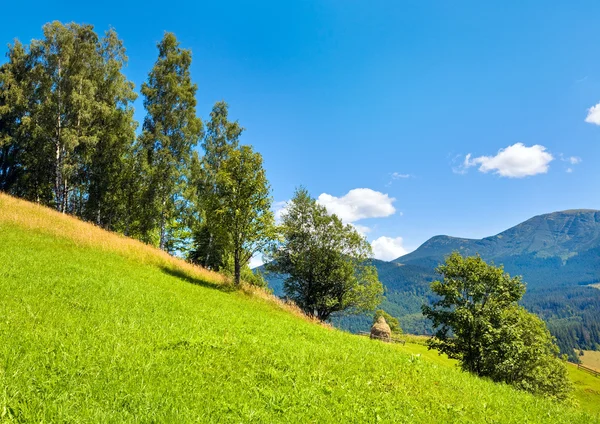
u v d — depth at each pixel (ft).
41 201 152.15
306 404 22.74
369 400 25.70
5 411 15.47
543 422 29.48
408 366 36.78
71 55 122.11
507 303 84.12
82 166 135.03
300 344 37.04
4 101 136.15
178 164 133.39
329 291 118.83
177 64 139.74
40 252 53.98
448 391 31.91
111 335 26.96
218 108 144.46
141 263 72.49
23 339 22.66
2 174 144.25
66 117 125.18
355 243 119.65
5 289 32.76
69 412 16.38
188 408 18.86
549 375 134.31
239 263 81.41
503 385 42.16
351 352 38.32
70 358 21.43
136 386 19.92
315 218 117.19
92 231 81.76
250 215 80.12
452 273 87.56
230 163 80.59
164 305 41.81
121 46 138.41
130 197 144.46
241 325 40.73
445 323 86.28
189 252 166.09
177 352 26.53
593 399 222.69
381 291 120.78
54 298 33.40
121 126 132.36
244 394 22.24
